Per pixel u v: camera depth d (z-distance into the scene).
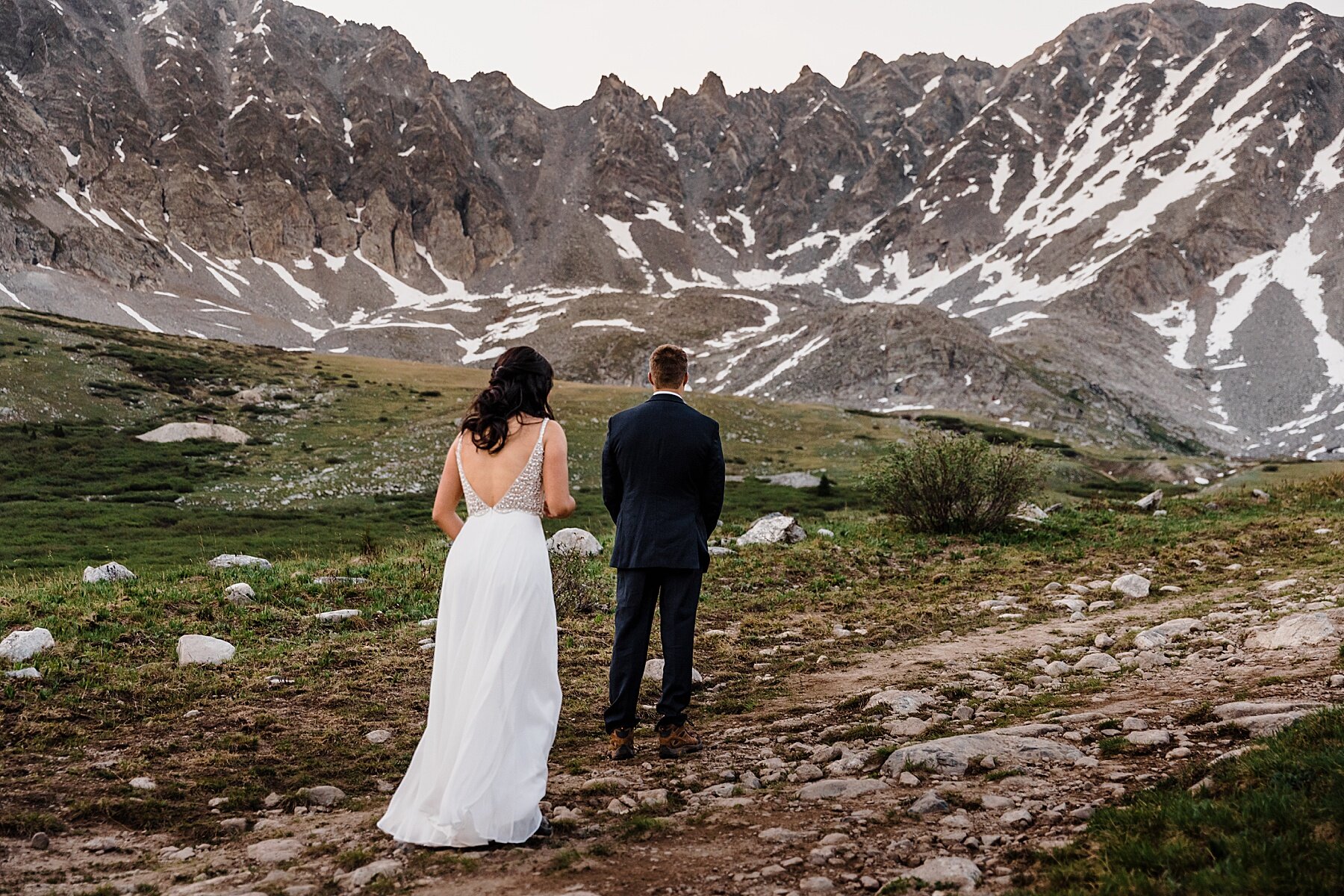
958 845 3.99
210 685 7.86
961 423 114.81
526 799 4.29
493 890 3.69
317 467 71.50
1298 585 11.77
